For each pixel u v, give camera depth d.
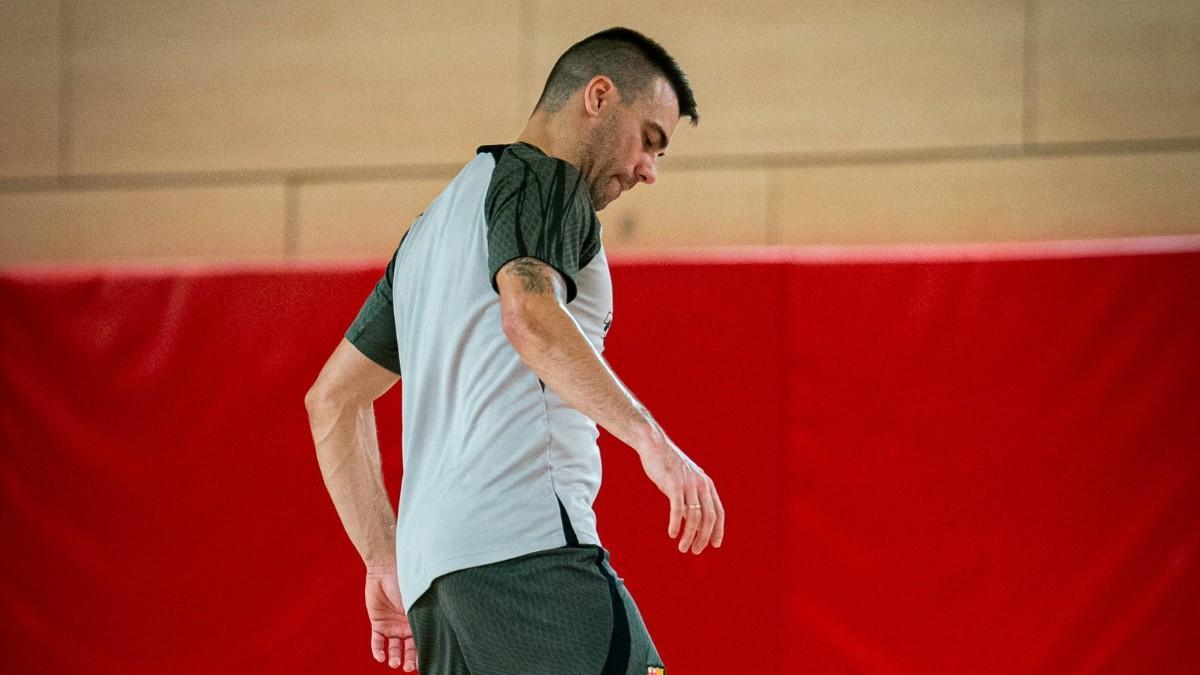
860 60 11.93
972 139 11.66
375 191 12.73
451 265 5.58
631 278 10.95
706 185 12.10
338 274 11.51
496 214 5.35
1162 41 11.38
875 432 10.54
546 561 5.23
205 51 13.14
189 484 11.59
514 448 5.32
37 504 11.85
